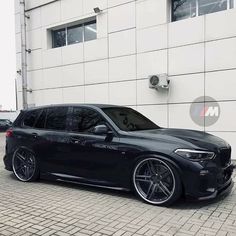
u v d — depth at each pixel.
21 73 14.57
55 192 5.78
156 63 10.48
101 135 5.61
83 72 12.58
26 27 14.58
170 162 4.75
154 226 4.09
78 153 5.80
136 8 10.91
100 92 12.07
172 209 4.75
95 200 5.25
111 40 11.62
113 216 4.47
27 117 6.92
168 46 10.20
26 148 6.57
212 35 9.30
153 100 10.59
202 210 4.70
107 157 5.42
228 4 9.33
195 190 4.62
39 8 14.07
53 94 13.71
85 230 3.98
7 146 6.96
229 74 9.03
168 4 10.30
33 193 5.73
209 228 4.03
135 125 5.94
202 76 9.53
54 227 4.09
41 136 6.37
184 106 9.92
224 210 4.70
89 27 12.85
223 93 9.15
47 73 13.89
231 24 8.97
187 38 9.79
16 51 15.12
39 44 14.15
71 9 12.92
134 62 11.03
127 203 5.06
